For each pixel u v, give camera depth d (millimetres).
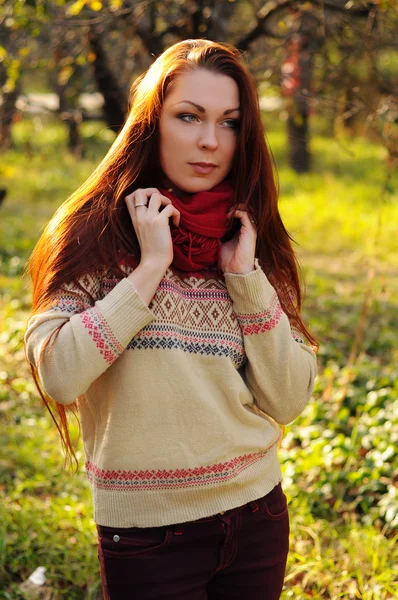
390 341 6578
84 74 7680
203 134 1913
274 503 2055
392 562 3469
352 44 5895
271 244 2109
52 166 14984
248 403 2025
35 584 3326
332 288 8305
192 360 1905
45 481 4176
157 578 1899
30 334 1852
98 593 3287
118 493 1885
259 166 2004
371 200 13328
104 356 1763
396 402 4840
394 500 3850
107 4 6195
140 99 1955
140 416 1847
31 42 7105
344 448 4375
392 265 9297
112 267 1878
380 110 5352
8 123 7188
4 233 10141
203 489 1889
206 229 1906
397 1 5105
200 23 5898
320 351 6211
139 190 1905
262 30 5859
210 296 1954
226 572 2010
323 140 19812
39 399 5320
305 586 3346
